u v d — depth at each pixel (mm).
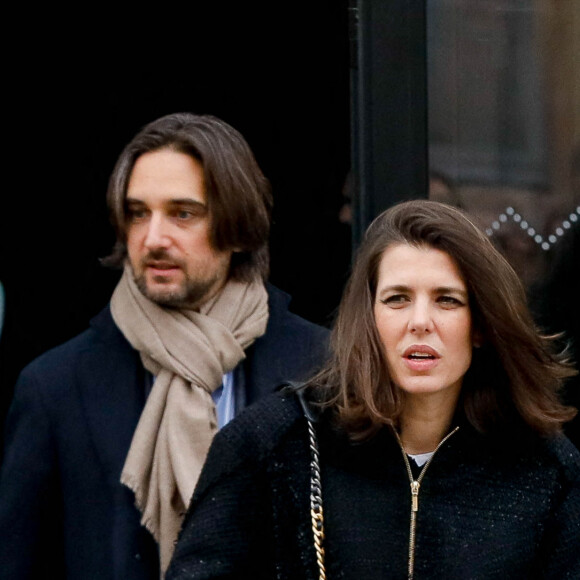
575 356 10875
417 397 7234
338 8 13727
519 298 7227
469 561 7031
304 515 7094
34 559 9008
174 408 8930
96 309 14570
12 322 14367
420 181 10602
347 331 7184
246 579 7156
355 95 10789
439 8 10586
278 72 14188
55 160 14508
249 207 9164
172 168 8969
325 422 7246
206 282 9094
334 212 13922
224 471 7203
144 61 14555
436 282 6984
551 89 10727
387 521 7066
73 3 14375
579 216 10828
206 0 14391
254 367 9328
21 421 9125
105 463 8922
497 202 10711
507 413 7375
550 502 7297
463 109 10641
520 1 10672
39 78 14430
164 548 8758
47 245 14492
